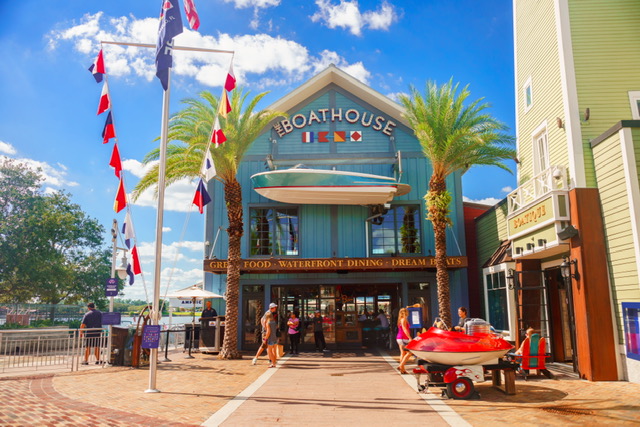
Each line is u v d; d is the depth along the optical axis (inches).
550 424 260.1
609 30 488.7
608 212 417.1
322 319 725.3
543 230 478.0
